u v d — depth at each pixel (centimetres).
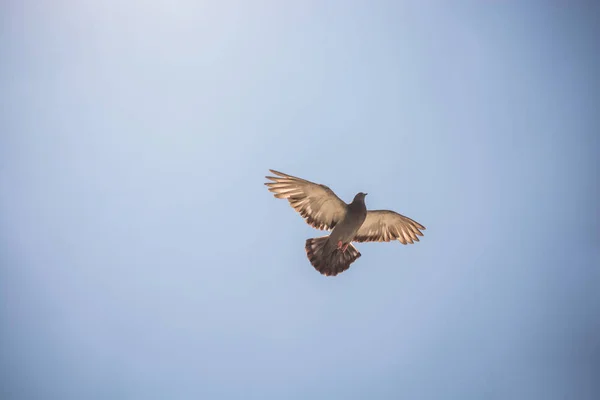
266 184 1259
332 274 1310
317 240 1320
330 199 1266
